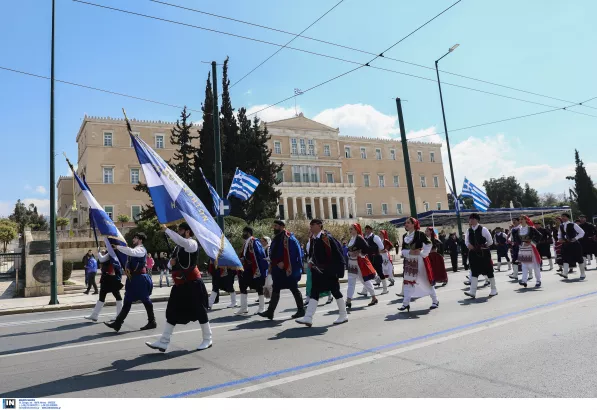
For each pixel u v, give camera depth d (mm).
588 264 17156
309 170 67500
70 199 70375
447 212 31203
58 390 4453
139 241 7969
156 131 55219
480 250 9734
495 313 7730
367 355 5336
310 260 7715
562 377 4215
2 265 24375
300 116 68938
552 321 6781
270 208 32062
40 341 7312
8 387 4605
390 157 76812
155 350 6172
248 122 33844
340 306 7742
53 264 13758
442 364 4816
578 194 66875
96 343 6891
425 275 8664
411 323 7301
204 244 6129
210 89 32406
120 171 52781
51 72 14898
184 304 5961
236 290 15758
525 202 88125
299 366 4988
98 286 20188
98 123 52562
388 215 73438
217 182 16094
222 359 5457
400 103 19297
